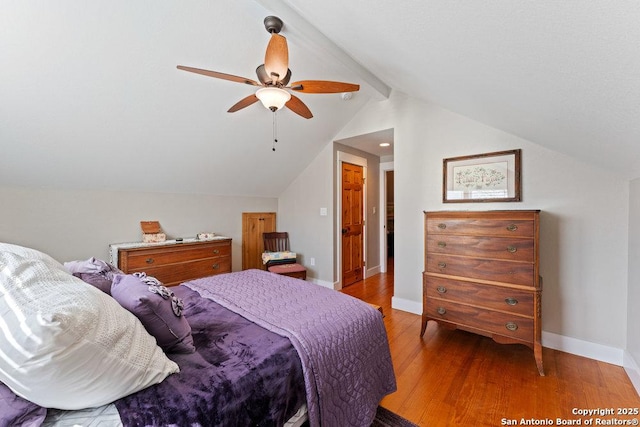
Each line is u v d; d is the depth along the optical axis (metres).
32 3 1.54
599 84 1.03
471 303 2.35
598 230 2.23
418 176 3.16
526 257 2.10
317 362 1.23
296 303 1.72
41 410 0.80
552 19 0.80
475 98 1.94
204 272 3.49
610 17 0.69
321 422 1.17
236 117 2.88
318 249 4.30
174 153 2.98
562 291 2.38
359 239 4.74
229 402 0.95
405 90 2.85
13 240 2.55
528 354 2.33
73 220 2.86
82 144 2.44
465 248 2.38
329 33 1.91
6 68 1.76
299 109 2.21
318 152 4.19
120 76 2.07
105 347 0.84
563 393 1.83
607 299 2.21
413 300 3.26
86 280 1.45
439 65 1.58
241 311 1.58
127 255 2.86
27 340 0.72
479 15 0.94
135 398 0.90
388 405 1.74
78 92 2.05
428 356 2.31
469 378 2.01
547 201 2.42
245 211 4.42
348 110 3.60
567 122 1.57
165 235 3.45
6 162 2.30
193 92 2.43
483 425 1.58
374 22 1.37
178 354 1.19
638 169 1.76
